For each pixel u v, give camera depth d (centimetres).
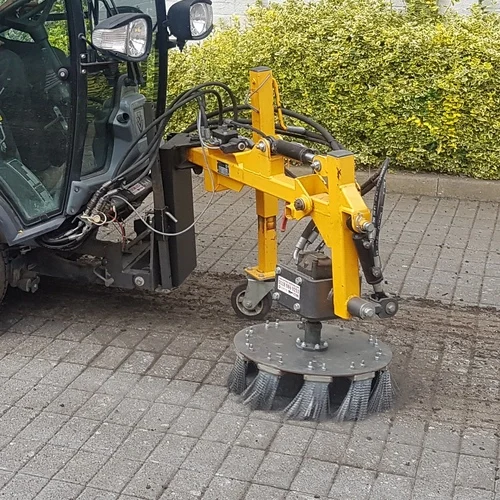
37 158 388
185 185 405
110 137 401
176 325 422
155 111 442
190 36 403
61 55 370
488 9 672
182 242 408
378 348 353
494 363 388
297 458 317
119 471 311
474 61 582
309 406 337
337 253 325
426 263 499
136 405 353
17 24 371
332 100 615
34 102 381
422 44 590
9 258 410
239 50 635
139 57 356
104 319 428
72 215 391
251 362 355
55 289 460
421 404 353
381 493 298
